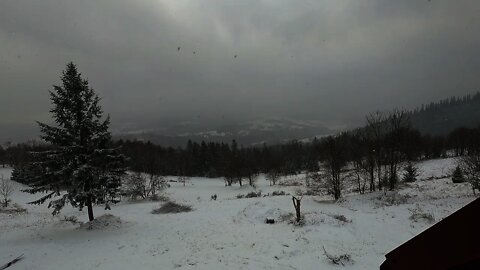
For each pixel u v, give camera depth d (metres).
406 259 3.32
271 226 23.73
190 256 18.41
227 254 18.41
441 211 25.27
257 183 79.38
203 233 23.08
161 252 19.36
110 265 17.61
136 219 29.44
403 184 44.75
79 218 33.97
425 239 3.17
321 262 16.62
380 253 17.75
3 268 17.72
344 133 61.84
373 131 41.91
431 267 3.03
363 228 22.11
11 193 59.72
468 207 2.89
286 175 91.44
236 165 80.25
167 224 26.50
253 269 16.23
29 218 30.16
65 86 24.73
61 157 24.23
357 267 15.99
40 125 23.95
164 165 111.94
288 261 16.98
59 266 17.72
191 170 117.06
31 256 19.23
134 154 104.81
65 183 24.62
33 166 24.17
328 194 45.25
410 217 24.17
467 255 2.75
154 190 59.03
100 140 25.52
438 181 46.72
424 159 82.62
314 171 88.19
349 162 68.25
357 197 35.38
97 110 25.53
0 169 94.44
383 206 29.58
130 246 20.72
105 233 23.86
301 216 24.27
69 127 24.55
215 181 93.75
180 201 45.44
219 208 32.62
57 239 22.50
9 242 21.84
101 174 25.23
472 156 41.25
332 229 21.41
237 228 23.81
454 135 101.50
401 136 41.31
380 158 43.25
